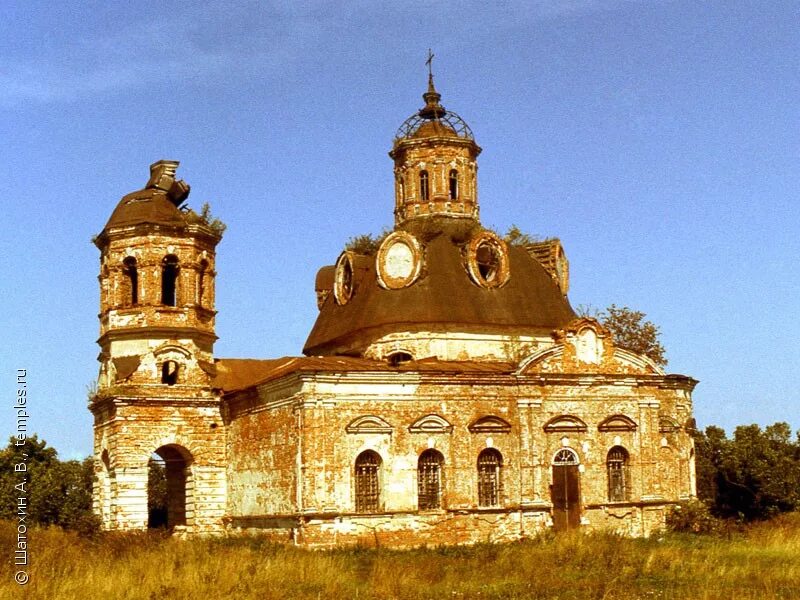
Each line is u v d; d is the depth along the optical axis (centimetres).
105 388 5681
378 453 4891
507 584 3606
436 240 5734
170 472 6050
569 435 5200
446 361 5328
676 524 5309
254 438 5334
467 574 3831
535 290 5741
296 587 3484
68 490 5956
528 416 5131
